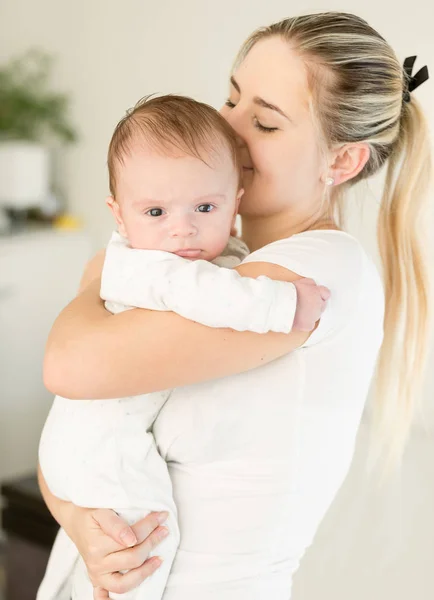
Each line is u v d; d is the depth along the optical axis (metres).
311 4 2.21
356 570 1.58
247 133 1.10
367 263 1.05
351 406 1.08
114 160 1.05
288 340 0.95
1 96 3.02
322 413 1.03
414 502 1.71
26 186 2.95
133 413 1.03
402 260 1.25
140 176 1.00
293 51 1.06
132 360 0.94
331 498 1.13
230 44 2.48
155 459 1.04
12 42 3.14
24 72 3.12
